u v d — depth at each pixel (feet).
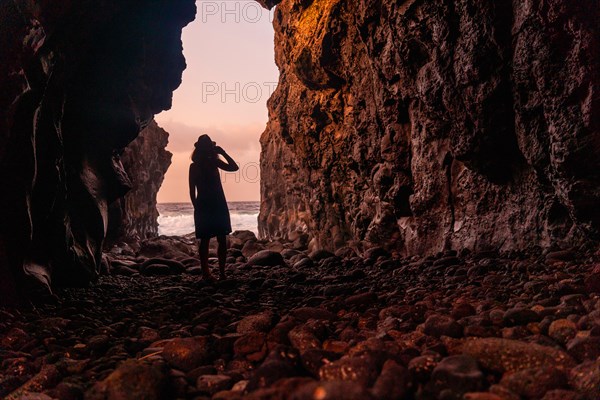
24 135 15.92
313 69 44.21
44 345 11.33
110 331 12.70
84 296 20.71
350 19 38.45
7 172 15.64
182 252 48.47
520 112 21.67
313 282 24.31
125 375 7.18
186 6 29.58
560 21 17.65
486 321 10.18
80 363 9.36
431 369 7.36
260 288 23.25
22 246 16.47
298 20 45.09
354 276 24.77
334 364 7.14
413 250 33.24
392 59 32.76
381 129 37.47
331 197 50.19
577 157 17.72
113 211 45.03
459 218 29.48
